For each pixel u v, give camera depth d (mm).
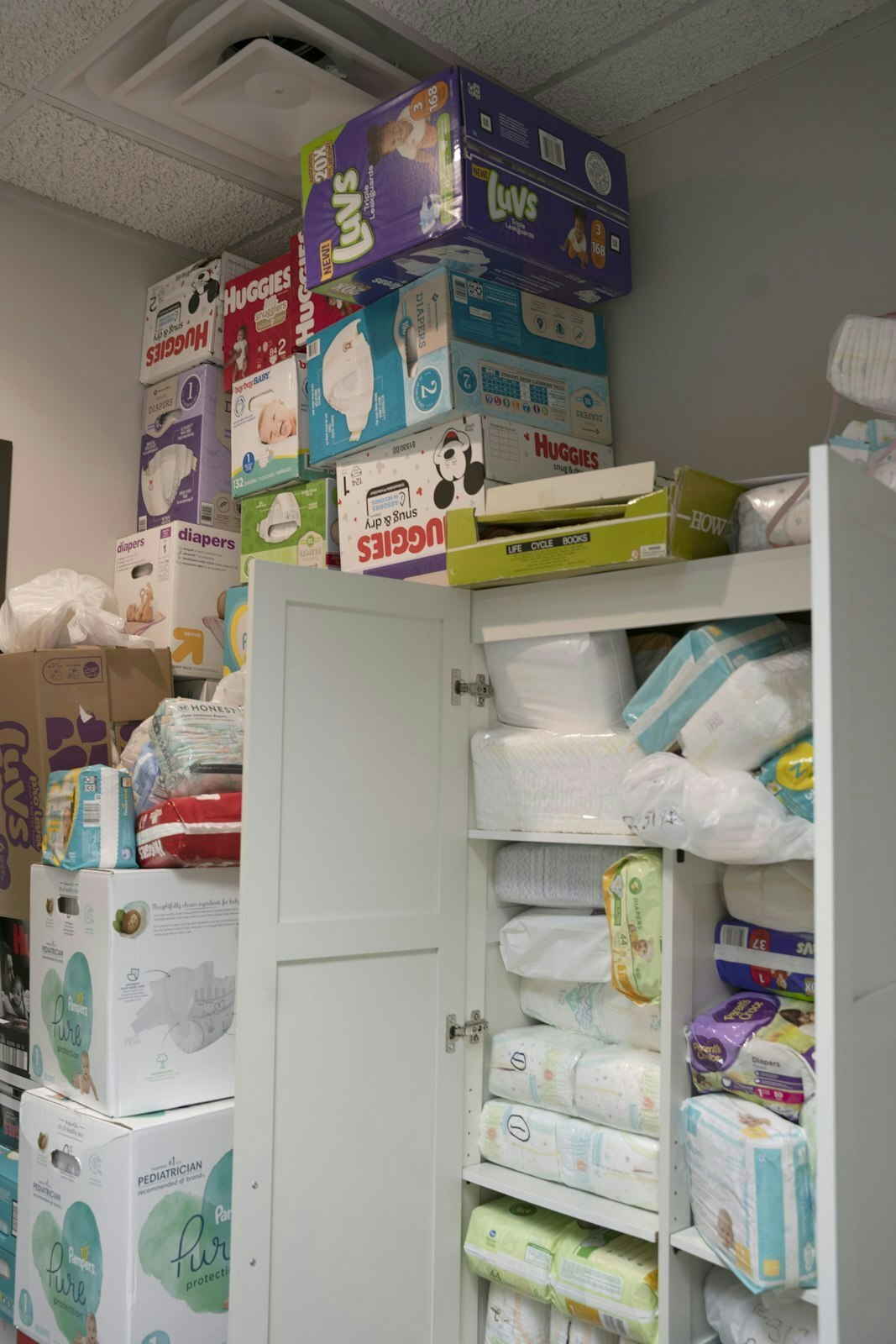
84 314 2900
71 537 2844
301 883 1819
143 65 2271
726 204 2270
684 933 1713
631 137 2461
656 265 2396
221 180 2715
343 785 1885
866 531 1324
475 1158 2064
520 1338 1956
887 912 1341
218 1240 1977
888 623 1380
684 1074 1715
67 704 2361
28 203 2791
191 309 2861
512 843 2113
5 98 2375
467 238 1935
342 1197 1848
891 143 2010
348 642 1907
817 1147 1186
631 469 1738
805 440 2109
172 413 2938
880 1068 1310
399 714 1973
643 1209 1806
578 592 1907
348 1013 1874
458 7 2084
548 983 2094
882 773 1338
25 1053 2324
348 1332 1842
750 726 1602
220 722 2105
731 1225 1521
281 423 2547
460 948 2047
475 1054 2066
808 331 2117
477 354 2086
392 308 2172
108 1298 1869
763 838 1553
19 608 2459
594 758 1890
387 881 1937
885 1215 1321
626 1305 1733
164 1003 1988
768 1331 1581
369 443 2238
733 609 1693
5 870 2393
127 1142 1860
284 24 2123
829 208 2098
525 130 2027
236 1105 1726
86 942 2004
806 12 2053
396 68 2301
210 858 2000
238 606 2658
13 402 2746
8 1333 2254
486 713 2121
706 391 2281
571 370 2289
